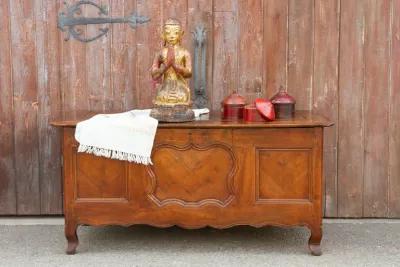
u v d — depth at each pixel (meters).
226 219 4.96
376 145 5.71
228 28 5.65
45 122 5.71
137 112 5.24
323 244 5.27
